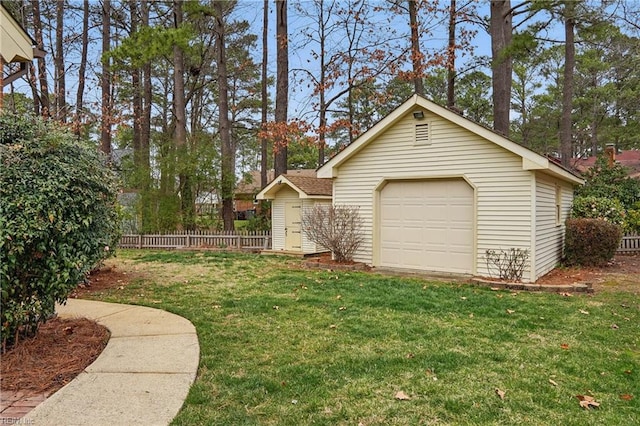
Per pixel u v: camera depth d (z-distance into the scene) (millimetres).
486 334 4914
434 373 3793
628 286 7867
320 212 11102
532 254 8273
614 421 3012
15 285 3838
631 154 29203
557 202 10672
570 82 16672
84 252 4273
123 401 3125
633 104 25938
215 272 9594
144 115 21031
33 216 3752
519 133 31812
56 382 3514
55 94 18000
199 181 17281
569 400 3314
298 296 6910
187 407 3070
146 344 4398
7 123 4121
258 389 3430
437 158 9508
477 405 3203
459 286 7902
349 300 6605
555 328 5180
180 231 16406
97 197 4469
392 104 23109
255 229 17312
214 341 4609
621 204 14125
